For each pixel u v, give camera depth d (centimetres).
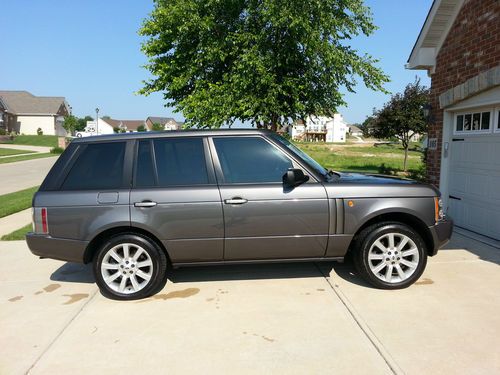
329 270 518
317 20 962
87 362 324
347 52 1069
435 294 434
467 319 377
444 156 790
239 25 1041
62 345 350
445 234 457
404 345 335
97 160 457
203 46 1089
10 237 732
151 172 449
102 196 438
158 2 1232
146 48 1233
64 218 437
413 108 1948
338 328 366
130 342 352
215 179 446
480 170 695
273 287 466
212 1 1020
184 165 452
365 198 443
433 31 785
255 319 388
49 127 6888
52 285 496
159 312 410
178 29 1091
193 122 1120
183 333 365
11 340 361
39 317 406
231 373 304
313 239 445
